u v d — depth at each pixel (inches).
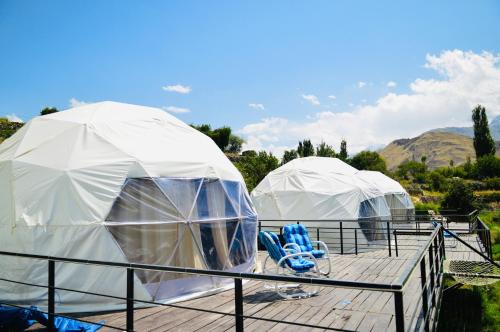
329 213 577.6
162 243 288.0
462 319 335.9
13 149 312.7
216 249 319.3
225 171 350.3
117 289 267.1
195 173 319.9
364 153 2620.6
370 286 115.2
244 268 346.0
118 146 298.7
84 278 261.3
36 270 259.3
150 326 226.2
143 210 285.0
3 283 262.1
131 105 381.1
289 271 320.2
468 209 1061.8
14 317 221.1
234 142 2313.0
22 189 275.9
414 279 343.3
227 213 335.6
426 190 1968.5
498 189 1813.5
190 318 241.4
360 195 610.5
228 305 271.6
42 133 316.8
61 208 266.2
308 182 607.2
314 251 346.9
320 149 1999.3
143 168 291.9
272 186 633.0
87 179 274.5
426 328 186.5
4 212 273.3
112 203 273.1
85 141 297.6
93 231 263.4
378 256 499.2
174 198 300.7
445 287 404.2
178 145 334.6
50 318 191.6
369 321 231.8
